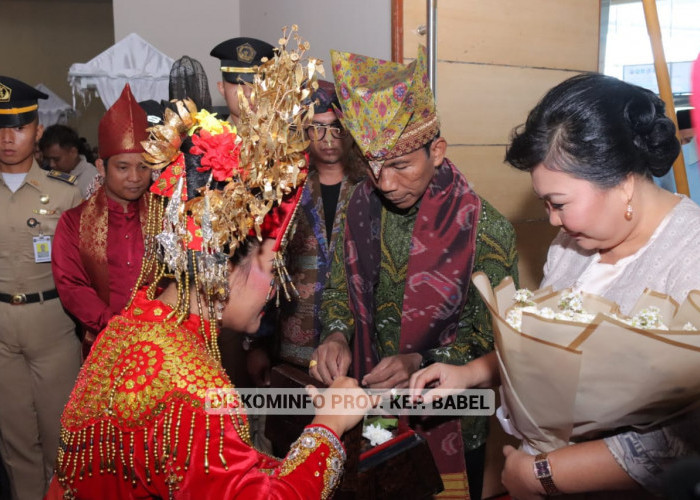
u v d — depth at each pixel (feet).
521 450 3.95
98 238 7.89
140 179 7.73
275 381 4.46
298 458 3.24
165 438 2.93
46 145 12.75
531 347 3.24
